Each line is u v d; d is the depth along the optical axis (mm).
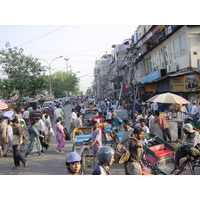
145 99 23859
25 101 29969
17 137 8047
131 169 4945
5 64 25250
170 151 6934
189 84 14336
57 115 18297
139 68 30219
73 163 3979
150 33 23469
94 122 7375
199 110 12672
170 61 19531
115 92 47938
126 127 6305
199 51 15867
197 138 6129
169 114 12680
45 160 9055
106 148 3965
